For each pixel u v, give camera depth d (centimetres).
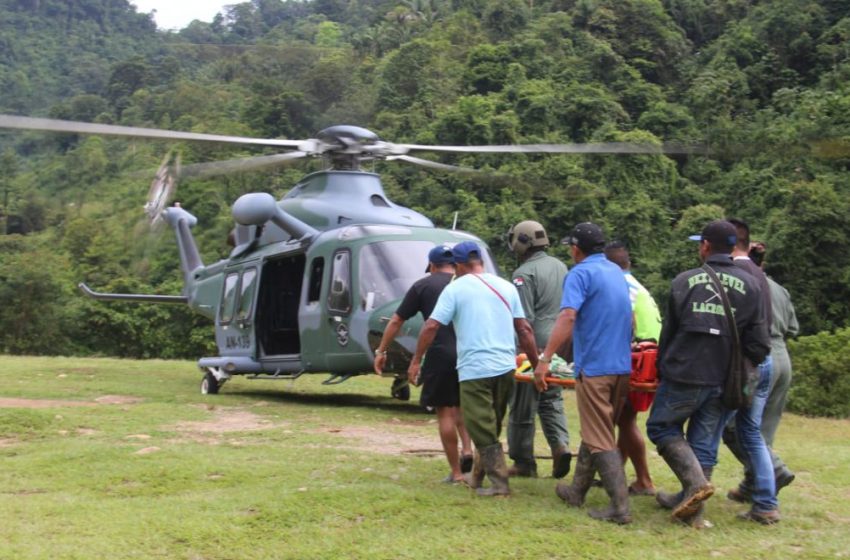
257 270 1225
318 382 1456
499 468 553
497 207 3123
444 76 4791
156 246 1869
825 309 2458
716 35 5722
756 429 517
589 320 517
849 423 1191
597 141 3666
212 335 3017
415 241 1061
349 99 4766
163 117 4475
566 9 5750
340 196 1137
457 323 559
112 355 3111
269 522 485
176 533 464
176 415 941
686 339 496
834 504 570
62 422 845
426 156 3478
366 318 1025
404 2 7394
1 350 3023
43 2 9712
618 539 464
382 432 853
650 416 513
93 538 457
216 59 5525
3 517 501
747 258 546
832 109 3591
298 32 9225
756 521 509
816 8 4853
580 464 533
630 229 3108
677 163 3809
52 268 3066
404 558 429
